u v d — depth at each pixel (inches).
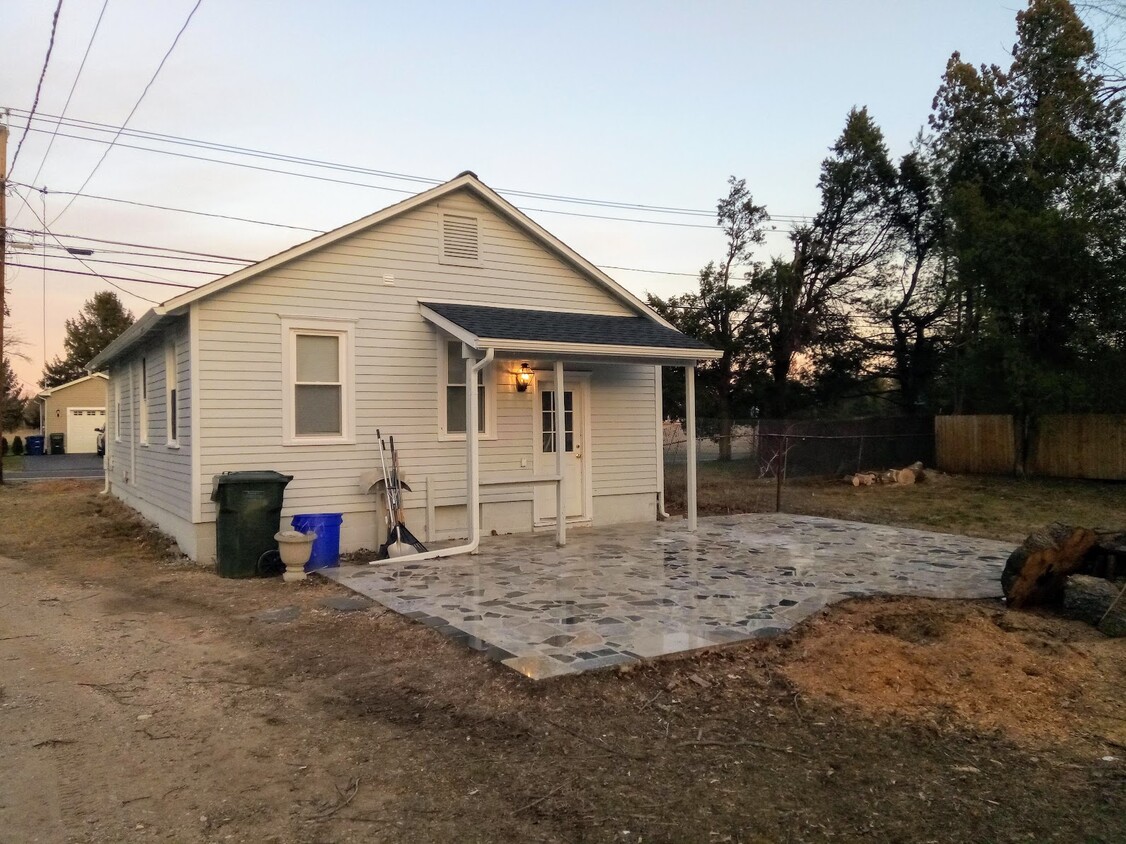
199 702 199.5
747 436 804.0
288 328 392.5
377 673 221.1
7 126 771.4
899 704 195.6
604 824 138.8
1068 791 151.7
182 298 362.0
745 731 180.9
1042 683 206.7
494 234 460.8
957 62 924.6
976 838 134.5
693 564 370.6
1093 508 620.7
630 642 242.5
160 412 465.1
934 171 943.7
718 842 133.1
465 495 445.1
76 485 825.5
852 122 1096.8
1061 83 381.4
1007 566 289.6
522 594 309.0
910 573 350.0
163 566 380.2
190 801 146.1
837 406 1199.6
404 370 425.7
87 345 2144.4
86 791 149.8
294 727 183.0
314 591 321.1
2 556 421.4
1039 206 807.7
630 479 513.3
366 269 414.6
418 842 132.4
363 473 412.5
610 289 506.0
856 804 146.5
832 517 565.0
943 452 888.9
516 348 382.6
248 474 354.9
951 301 995.9
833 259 1129.4
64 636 261.1
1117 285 719.1
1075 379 742.5
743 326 1146.0
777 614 276.5
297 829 136.0
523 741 175.2
